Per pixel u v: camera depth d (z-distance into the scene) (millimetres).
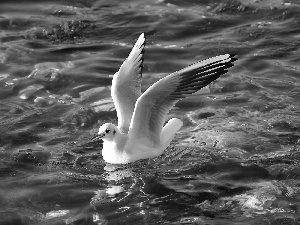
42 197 13094
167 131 14406
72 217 12438
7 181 13641
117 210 12656
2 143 15094
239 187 13344
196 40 20109
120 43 20141
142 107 13586
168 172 13906
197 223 12156
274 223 12117
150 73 18328
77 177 13828
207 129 15523
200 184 13461
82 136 15484
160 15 21594
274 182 13461
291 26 20688
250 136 15141
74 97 17281
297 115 15969
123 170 14016
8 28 20938
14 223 12234
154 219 12344
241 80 17734
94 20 21391
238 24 20969
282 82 17562
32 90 17531
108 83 17922
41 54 19391
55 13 21922
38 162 14391
